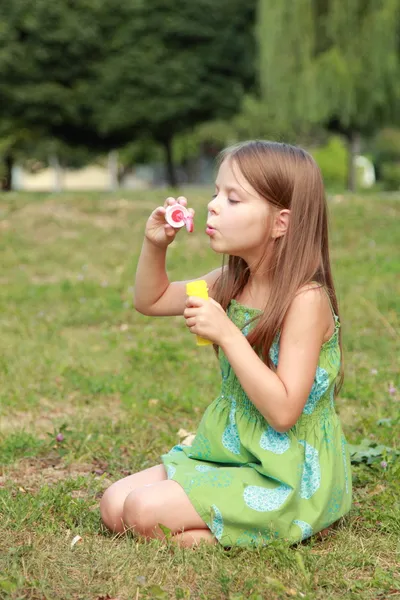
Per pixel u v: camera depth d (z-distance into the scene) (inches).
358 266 349.4
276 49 773.3
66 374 199.8
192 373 200.8
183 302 118.1
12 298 303.1
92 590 92.2
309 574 95.3
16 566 96.6
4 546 103.6
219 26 838.5
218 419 108.7
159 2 820.0
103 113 831.1
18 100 805.2
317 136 1466.5
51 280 347.6
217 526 101.8
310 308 102.3
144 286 116.8
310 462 105.6
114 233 432.5
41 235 425.1
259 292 109.0
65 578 94.4
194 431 157.9
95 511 116.5
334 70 759.1
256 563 98.6
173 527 102.2
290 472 102.5
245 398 106.3
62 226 438.9
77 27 796.0
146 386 190.7
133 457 142.7
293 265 103.8
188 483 103.3
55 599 90.4
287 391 99.2
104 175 2322.8
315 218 105.8
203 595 91.0
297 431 105.7
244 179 103.8
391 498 121.2
